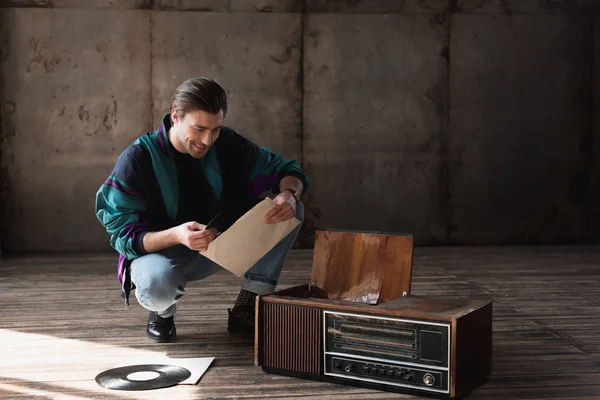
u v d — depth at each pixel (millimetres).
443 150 6684
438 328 2324
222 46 6414
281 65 6488
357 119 6594
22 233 6301
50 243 6332
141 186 2854
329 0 6492
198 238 2543
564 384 2584
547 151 6746
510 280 4875
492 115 6695
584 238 6809
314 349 2576
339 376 2533
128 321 3586
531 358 2922
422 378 2375
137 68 6328
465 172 6707
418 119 6641
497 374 2693
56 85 6246
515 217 6758
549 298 4230
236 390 2504
